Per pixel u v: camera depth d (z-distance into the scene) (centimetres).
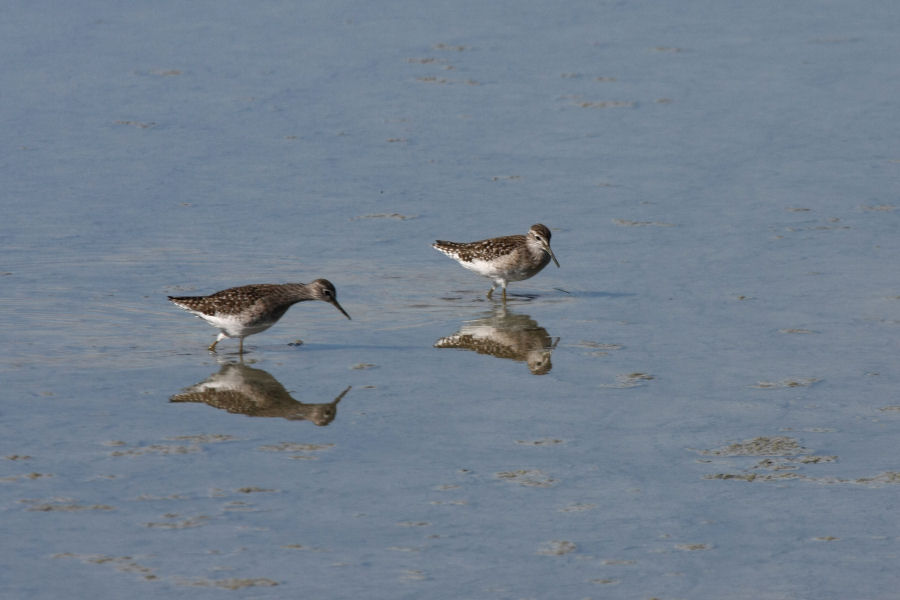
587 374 1681
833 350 1748
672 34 3591
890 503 1288
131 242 2205
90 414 1519
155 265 2097
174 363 1716
